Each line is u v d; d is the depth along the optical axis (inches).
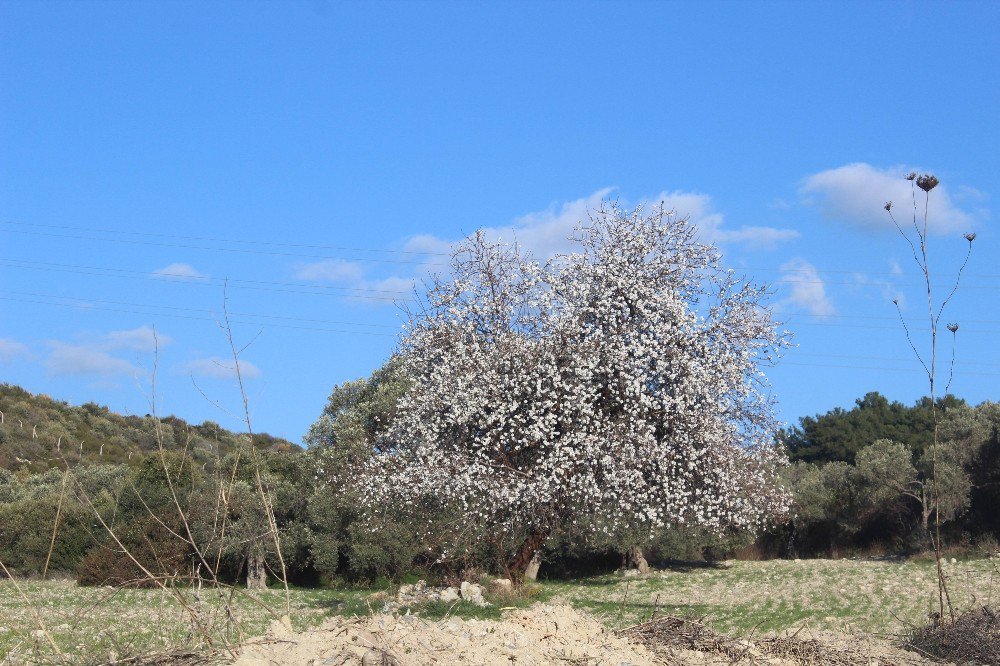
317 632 316.2
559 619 408.2
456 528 884.0
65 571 1166.3
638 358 822.5
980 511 1785.2
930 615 565.6
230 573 1272.1
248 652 289.4
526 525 866.1
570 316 821.9
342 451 1365.7
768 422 855.1
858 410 2933.1
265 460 1437.0
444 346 891.4
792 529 2145.7
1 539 1169.4
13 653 339.3
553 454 784.9
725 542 1801.2
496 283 884.6
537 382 799.1
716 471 810.2
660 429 829.2
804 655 446.0
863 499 1957.4
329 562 1322.6
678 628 434.0
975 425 1831.9
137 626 391.5
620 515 828.0
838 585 1286.9
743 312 855.1
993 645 494.9
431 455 844.0
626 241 864.9
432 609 714.8
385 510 956.0
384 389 1464.1
